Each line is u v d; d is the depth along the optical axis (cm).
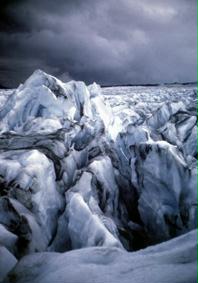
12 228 669
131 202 1014
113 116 1633
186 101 2125
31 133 1167
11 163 809
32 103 1434
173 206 882
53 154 948
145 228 930
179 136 1249
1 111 1491
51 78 1496
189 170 886
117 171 1045
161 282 351
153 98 2909
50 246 699
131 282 362
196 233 478
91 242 630
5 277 457
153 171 927
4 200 709
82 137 1153
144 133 1116
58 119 1337
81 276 396
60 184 887
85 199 804
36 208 738
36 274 447
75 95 1534
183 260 403
